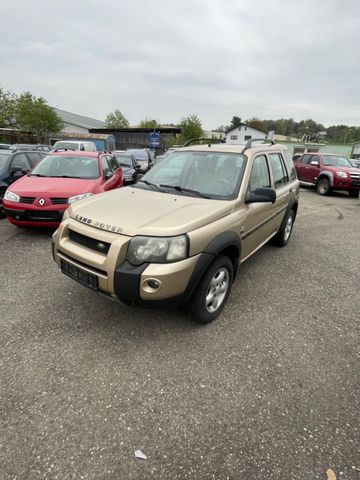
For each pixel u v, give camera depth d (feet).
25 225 16.88
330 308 11.07
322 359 8.34
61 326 9.10
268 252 16.72
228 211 9.52
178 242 7.61
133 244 7.61
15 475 5.14
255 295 11.71
